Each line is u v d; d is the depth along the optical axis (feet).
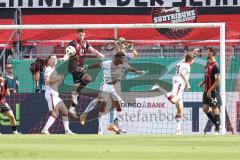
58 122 143.02
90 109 142.41
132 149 81.00
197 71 145.28
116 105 140.05
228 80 147.02
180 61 145.59
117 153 75.61
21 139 101.04
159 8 221.46
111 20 221.87
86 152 76.64
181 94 138.21
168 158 70.54
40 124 144.66
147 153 75.61
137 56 146.82
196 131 144.66
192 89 144.77
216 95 139.74
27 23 222.07
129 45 144.56
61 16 222.89
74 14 223.30
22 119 144.77
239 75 147.02
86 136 112.88
